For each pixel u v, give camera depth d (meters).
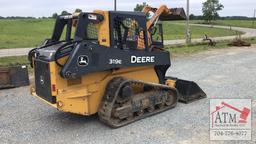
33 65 6.32
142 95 6.38
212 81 10.02
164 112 6.80
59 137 5.58
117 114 5.84
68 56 5.49
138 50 6.32
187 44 22.91
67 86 5.62
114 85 5.95
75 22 6.00
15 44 23.38
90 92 5.87
